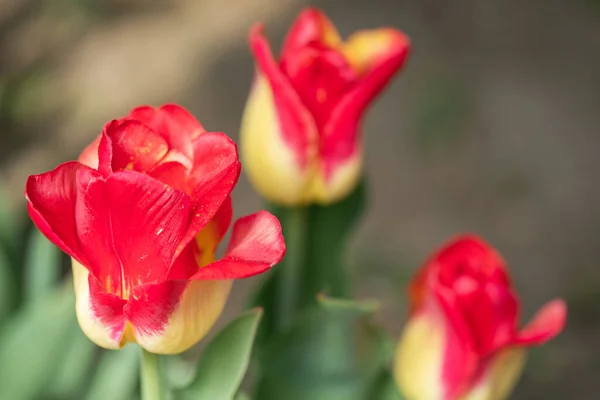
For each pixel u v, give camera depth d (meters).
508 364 0.56
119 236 0.47
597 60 1.81
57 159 1.44
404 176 1.51
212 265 0.46
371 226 1.39
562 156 1.58
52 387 0.63
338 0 1.91
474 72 1.74
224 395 0.50
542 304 1.32
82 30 1.80
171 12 1.88
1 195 0.68
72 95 1.61
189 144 0.48
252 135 0.57
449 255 0.56
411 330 0.56
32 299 0.66
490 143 1.58
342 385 0.57
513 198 1.49
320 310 0.56
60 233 0.47
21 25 1.79
